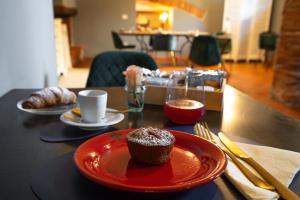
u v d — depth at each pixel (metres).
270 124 0.52
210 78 0.61
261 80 2.95
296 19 1.92
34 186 0.30
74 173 0.33
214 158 0.35
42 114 0.53
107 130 0.47
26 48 0.92
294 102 2.02
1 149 0.39
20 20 0.85
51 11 1.39
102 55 0.97
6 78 0.72
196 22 4.24
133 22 4.03
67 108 0.56
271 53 4.04
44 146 0.41
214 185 0.31
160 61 4.00
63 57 2.95
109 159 0.35
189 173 0.33
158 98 0.62
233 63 4.15
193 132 0.48
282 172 0.34
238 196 0.29
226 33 3.90
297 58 1.95
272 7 4.12
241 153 0.38
